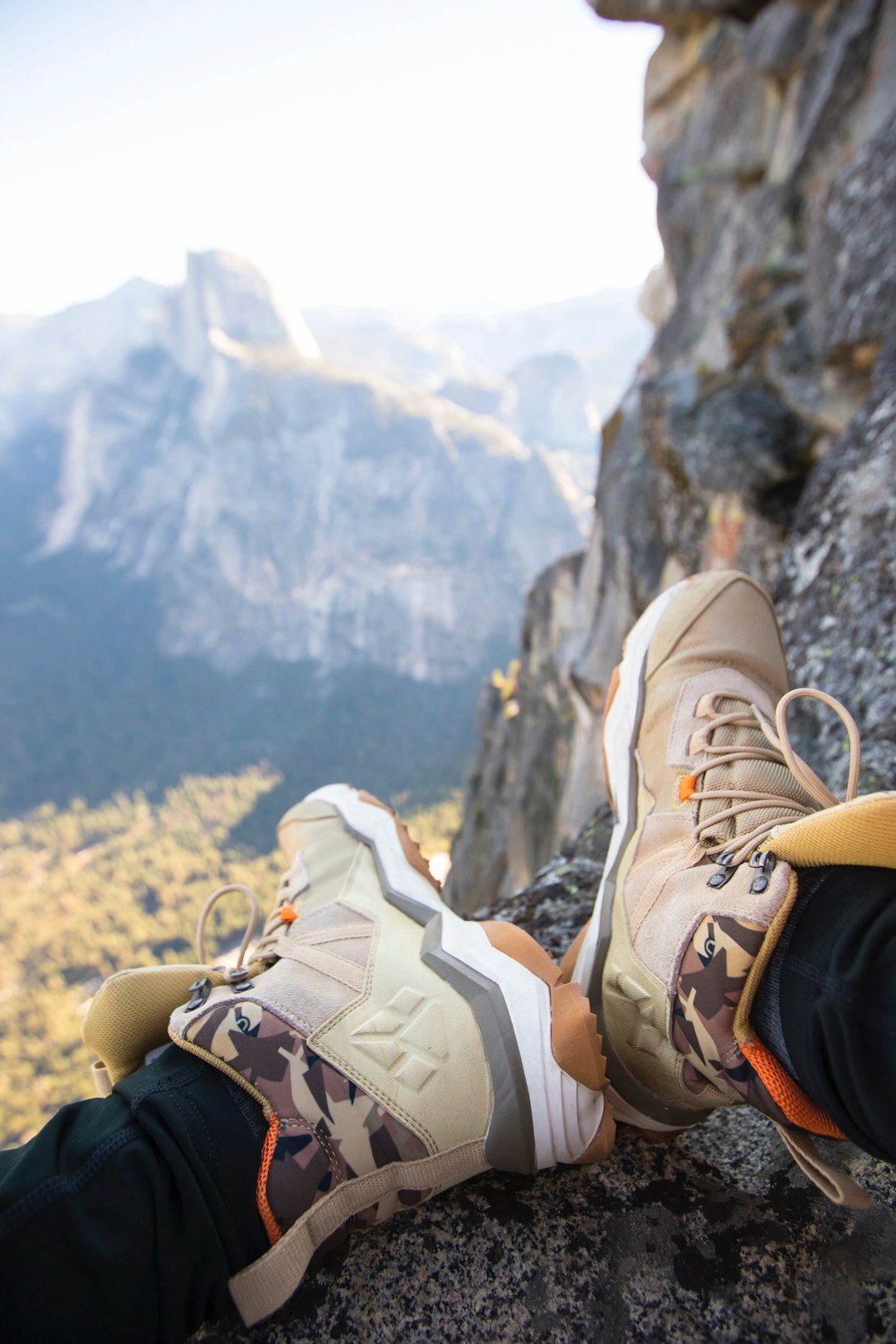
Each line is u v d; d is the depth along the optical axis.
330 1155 0.71
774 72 5.98
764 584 3.43
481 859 11.12
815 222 3.90
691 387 4.63
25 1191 0.59
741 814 0.84
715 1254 0.74
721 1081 0.72
